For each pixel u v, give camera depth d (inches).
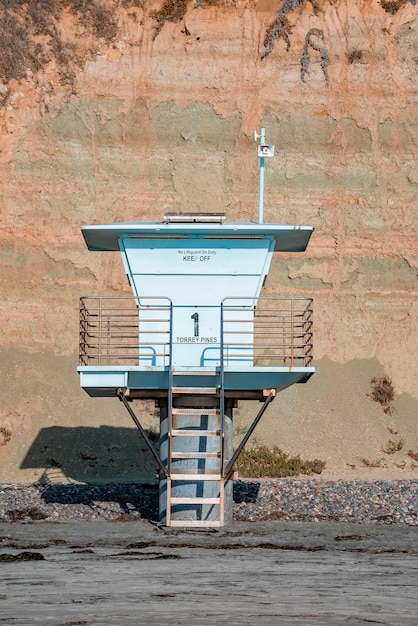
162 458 821.9
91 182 1514.5
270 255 807.1
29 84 1542.8
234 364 800.9
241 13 1611.7
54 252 1469.0
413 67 1596.9
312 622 464.8
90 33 1593.3
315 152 1555.1
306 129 1560.0
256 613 484.7
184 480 786.8
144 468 1214.3
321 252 1504.7
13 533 790.5
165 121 1551.4
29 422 1289.4
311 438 1290.6
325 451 1268.5
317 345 1444.4
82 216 1496.1
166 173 1535.4
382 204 1535.4
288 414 1326.3
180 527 807.1
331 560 661.3
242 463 1201.4
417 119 1568.7
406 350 1449.3
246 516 877.2
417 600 523.5
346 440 1291.8
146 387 796.6
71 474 1193.4
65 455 1231.5
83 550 694.5
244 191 1536.7
